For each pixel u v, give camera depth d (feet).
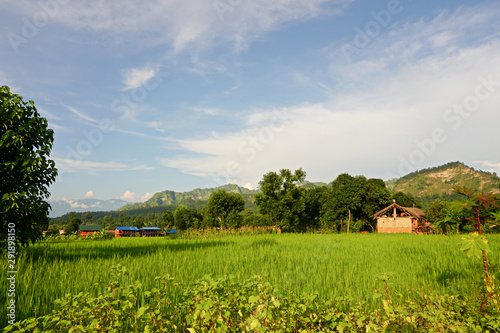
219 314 13.89
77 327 12.71
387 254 46.39
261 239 83.71
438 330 14.01
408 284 26.37
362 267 35.63
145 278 27.48
